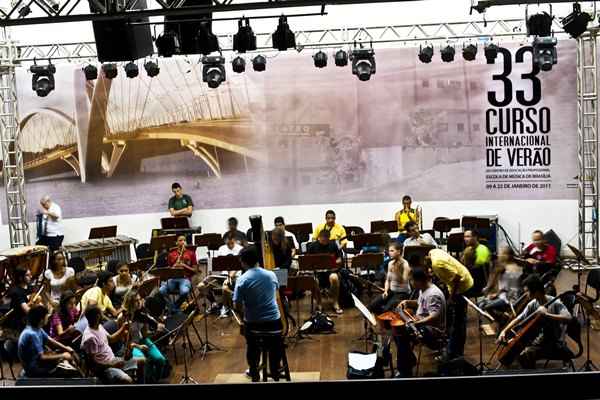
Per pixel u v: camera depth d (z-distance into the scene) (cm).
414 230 1188
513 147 1472
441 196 1502
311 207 1525
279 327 816
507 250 981
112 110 1491
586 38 1399
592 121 1421
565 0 951
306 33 1470
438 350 920
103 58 958
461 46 1459
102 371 790
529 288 814
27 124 1470
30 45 1342
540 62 1245
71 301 921
